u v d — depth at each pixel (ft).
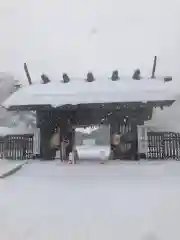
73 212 39.60
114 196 45.06
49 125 77.82
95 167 64.64
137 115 75.77
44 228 35.27
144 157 77.36
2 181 55.11
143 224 35.88
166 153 77.92
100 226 35.55
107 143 75.51
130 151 76.13
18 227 35.73
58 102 72.49
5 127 92.07
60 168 64.28
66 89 75.61
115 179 54.24
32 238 33.17
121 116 75.77
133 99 70.64
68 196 45.52
